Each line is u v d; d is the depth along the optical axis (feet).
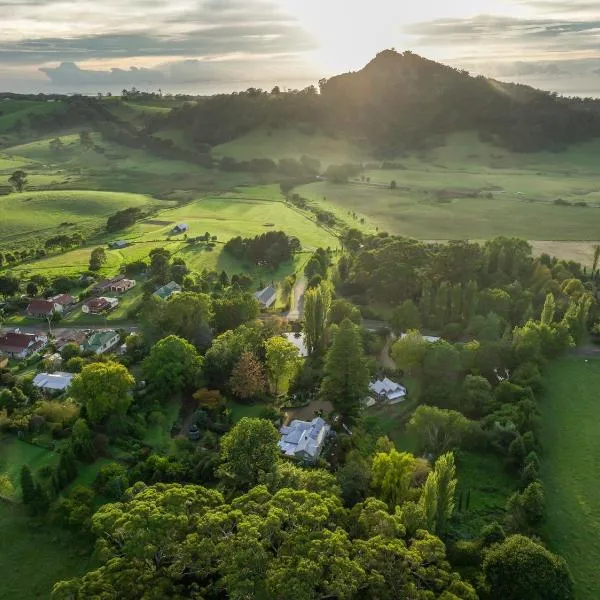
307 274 650.02
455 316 508.53
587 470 340.18
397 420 386.32
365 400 398.42
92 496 293.02
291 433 351.46
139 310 520.01
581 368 458.09
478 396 385.70
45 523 285.84
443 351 409.69
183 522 225.15
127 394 370.94
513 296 531.50
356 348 380.78
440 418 340.39
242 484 292.81
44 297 592.19
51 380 408.67
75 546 275.18
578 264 643.45
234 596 197.67
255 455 293.64
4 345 466.29
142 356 448.24
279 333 496.23
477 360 429.79
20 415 361.51
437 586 217.97
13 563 267.39
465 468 341.62
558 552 282.56
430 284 544.21
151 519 222.48
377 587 208.44
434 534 263.08
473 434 352.28
